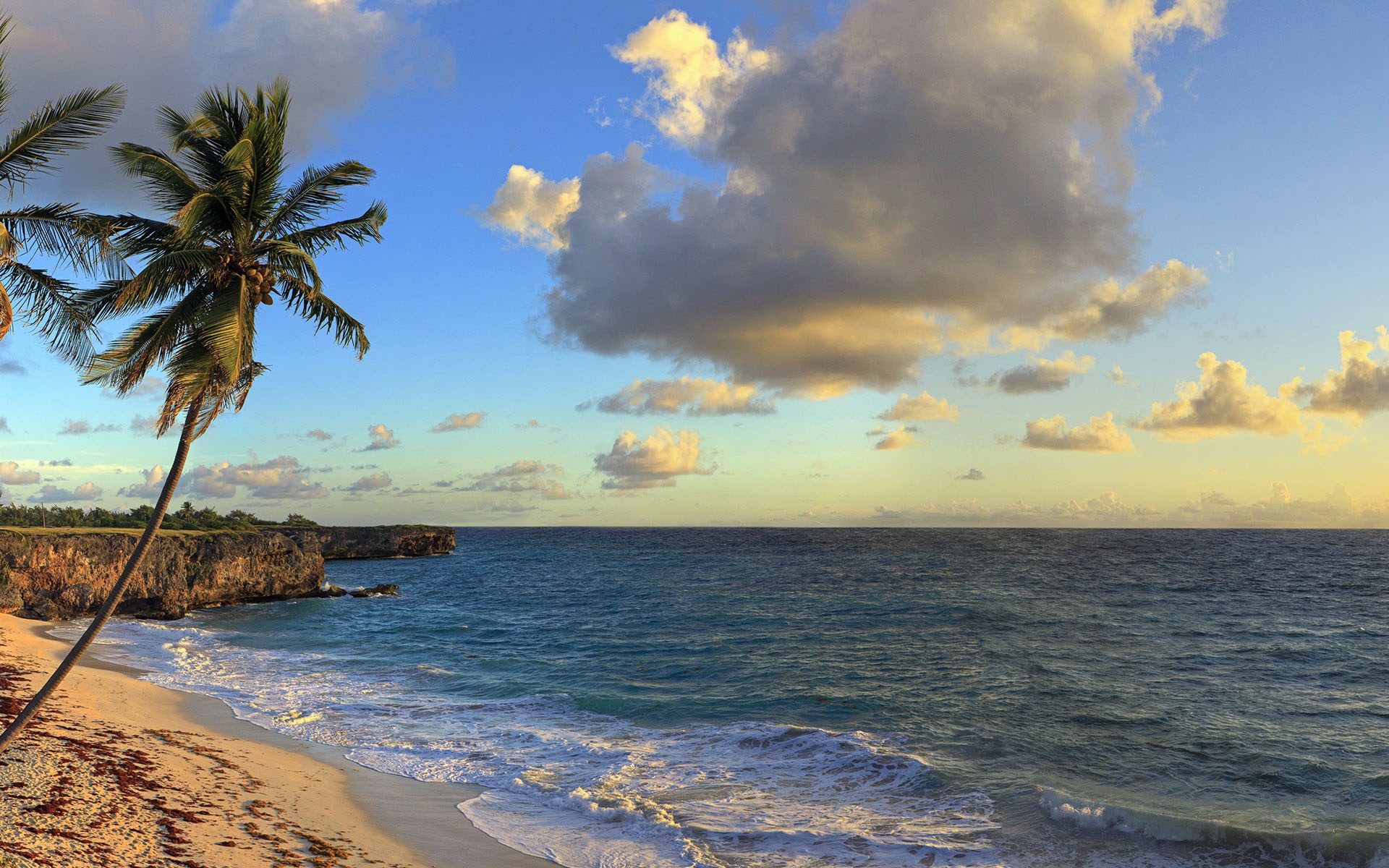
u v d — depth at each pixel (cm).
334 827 1384
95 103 1259
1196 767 1817
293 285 1447
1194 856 1321
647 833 1422
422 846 1345
